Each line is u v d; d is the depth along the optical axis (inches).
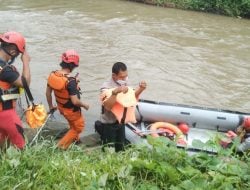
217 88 383.2
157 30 569.0
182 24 625.3
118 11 655.8
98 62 417.7
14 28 510.3
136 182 146.3
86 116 295.7
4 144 178.5
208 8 749.3
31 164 150.9
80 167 155.2
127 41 500.4
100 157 170.7
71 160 159.3
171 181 144.9
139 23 598.2
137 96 224.1
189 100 350.6
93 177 146.8
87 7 658.8
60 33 507.2
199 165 154.5
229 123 267.0
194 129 268.7
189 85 383.6
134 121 217.3
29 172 145.2
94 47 465.7
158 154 157.9
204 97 360.2
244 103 354.9
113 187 142.6
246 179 147.0
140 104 266.1
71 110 224.5
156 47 489.7
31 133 231.3
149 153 163.8
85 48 459.2
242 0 748.6
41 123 193.2
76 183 144.6
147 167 149.0
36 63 398.9
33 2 656.4
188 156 158.6
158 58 450.9
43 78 363.3
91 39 494.3
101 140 237.5
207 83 393.4
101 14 625.6
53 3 662.5
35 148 167.8
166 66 428.1
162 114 265.9
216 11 751.1
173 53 474.0
